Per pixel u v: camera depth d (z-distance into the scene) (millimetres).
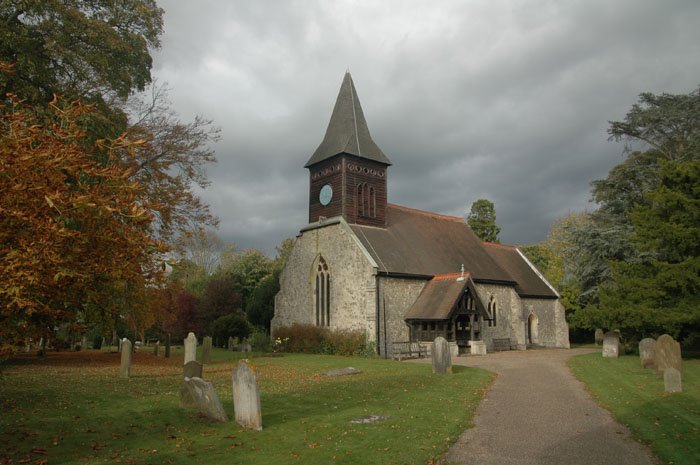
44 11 20094
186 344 20406
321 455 8141
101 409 11383
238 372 10211
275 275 51531
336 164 35312
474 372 19453
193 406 11617
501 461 8016
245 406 10016
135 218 8203
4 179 7133
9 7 19453
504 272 39906
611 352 23953
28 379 16203
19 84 19375
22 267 6914
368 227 35031
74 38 21297
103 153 20031
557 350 36906
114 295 14125
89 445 8586
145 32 25484
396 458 8016
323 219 35406
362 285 31422
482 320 34156
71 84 21531
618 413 11289
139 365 22844
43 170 7461
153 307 26547
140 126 25641
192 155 27312
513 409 12227
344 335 31297
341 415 11180
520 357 28406
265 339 37781
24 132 7906
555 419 11031
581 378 17438
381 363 24000
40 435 9039
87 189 7957
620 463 7867
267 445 8742
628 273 24250
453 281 32125
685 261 21406
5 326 7828
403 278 32500
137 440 8984
